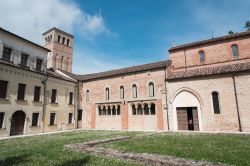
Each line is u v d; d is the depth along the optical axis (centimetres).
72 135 2452
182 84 2889
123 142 1673
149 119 3125
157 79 3139
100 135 2350
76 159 1073
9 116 2598
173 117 2906
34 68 3097
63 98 3584
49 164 994
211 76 2675
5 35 2664
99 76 3800
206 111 2648
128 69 3762
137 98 3297
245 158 1040
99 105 3747
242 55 2858
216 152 1201
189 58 3278
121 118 3416
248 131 2348
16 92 2727
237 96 2470
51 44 5203
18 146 1628
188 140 1759
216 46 3083
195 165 822
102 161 1009
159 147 1407
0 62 2495
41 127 3062
